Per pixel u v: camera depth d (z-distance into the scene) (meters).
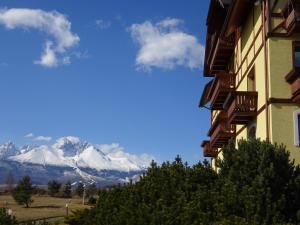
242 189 18.97
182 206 18.33
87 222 20.97
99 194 21.73
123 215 18.92
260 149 20.17
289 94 25.17
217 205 17.97
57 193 121.88
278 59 25.56
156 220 17.97
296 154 24.48
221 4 31.62
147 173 21.86
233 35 33.06
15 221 19.64
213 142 35.34
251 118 27.89
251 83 29.08
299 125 24.70
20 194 87.00
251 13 29.11
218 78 33.06
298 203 19.02
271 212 17.91
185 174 21.12
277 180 19.14
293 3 24.67
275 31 25.84
